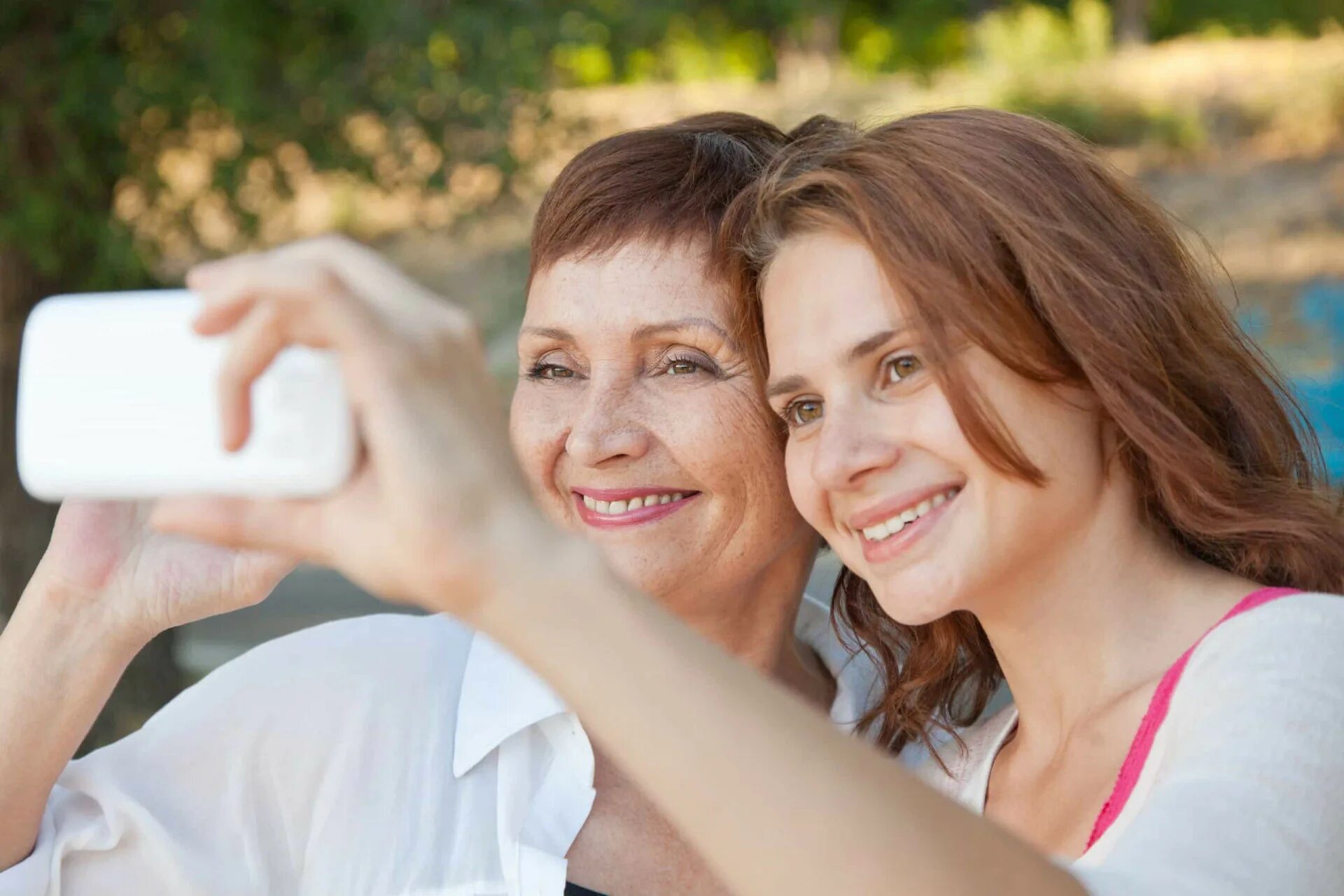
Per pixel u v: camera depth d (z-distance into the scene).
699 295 1.79
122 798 1.63
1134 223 1.61
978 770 1.73
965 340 1.47
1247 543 1.58
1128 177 1.63
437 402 0.85
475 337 0.87
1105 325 1.49
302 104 4.98
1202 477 1.53
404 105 4.83
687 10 5.99
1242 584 1.55
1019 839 0.96
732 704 0.90
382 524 0.85
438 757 1.78
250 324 0.82
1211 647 1.39
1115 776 1.51
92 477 0.86
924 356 1.45
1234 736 1.22
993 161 1.52
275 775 1.74
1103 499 1.55
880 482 1.50
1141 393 1.49
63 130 4.71
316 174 5.09
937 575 1.49
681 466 1.80
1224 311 1.70
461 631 1.90
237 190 4.99
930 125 1.56
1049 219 1.52
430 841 1.74
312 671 1.81
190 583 1.44
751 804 0.90
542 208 1.88
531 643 0.88
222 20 4.68
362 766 1.76
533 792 1.77
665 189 1.81
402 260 9.34
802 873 0.90
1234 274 13.00
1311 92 16.59
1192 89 17.25
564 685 0.89
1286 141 16.05
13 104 4.69
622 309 1.79
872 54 20.14
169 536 1.44
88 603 1.46
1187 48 19.06
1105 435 1.55
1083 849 1.51
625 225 1.80
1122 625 1.55
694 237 1.80
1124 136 16.58
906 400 1.50
